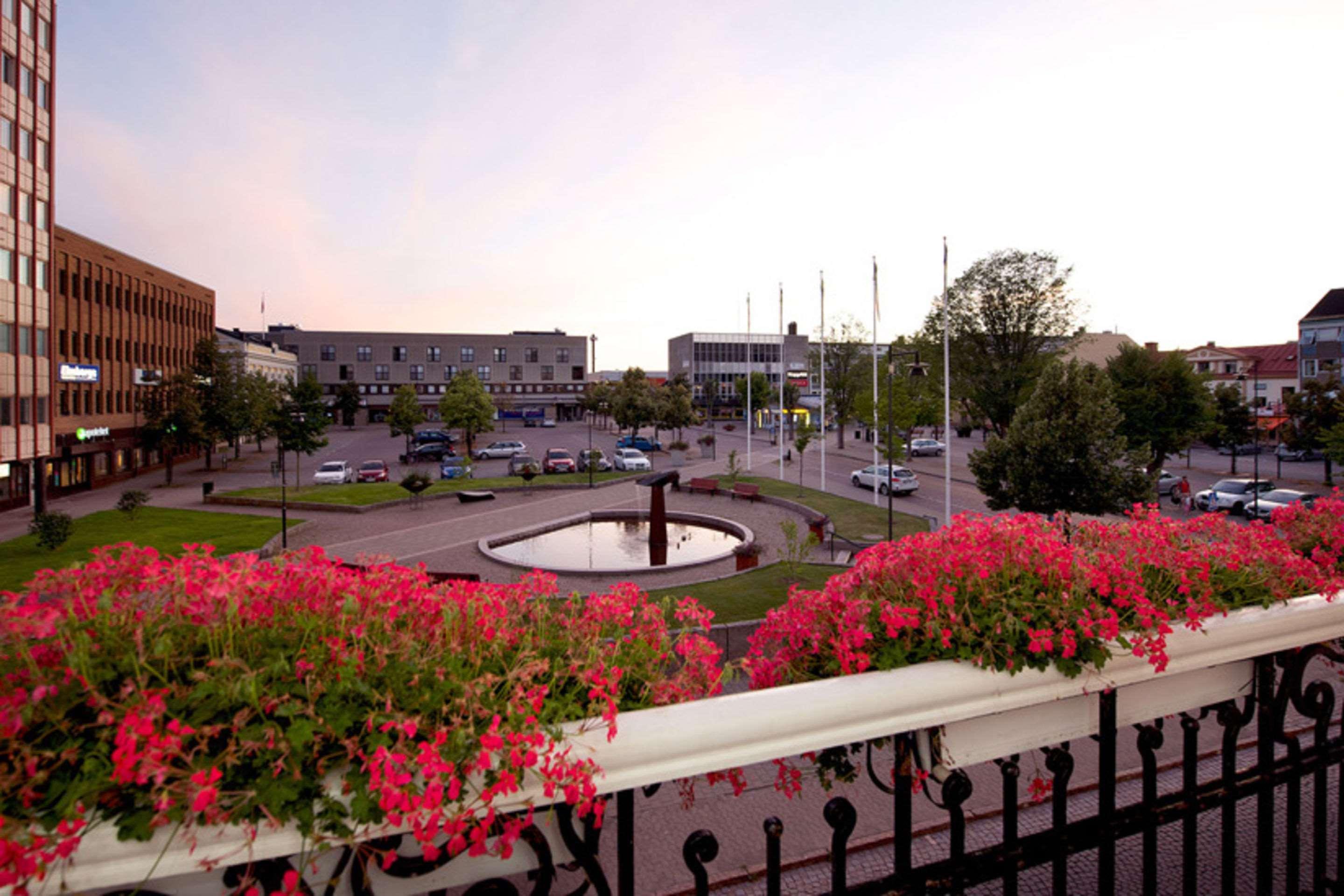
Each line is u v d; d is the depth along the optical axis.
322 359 93.44
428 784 1.43
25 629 1.46
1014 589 2.27
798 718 1.83
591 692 1.78
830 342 60.56
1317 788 2.67
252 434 52.56
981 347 40.97
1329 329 58.22
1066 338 39.81
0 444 29.89
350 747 1.45
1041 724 2.26
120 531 26.00
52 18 33.94
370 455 59.12
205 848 1.38
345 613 1.73
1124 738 8.12
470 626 1.93
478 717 1.62
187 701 1.46
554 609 2.42
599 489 36.41
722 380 111.94
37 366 32.56
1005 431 40.88
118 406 44.78
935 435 68.50
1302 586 2.78
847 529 24.81
